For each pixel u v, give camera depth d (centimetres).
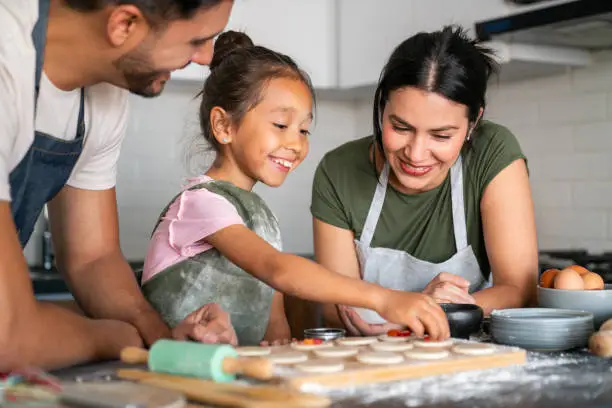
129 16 100
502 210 165
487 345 111
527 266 164
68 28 108
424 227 174
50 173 125
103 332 116
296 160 162
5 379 92
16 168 118
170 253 149
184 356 93
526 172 169
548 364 106
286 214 375
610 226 280
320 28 339
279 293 167
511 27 258
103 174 139
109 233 141
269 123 157
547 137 303
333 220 178
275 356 102
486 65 155
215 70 166
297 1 333
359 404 84
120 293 134
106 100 132
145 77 110
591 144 287
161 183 347
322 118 384
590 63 287
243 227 138
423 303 115
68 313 113
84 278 136
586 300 128
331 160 179
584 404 84
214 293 149
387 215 174
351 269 180
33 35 108
